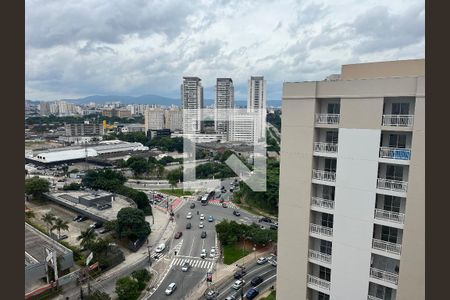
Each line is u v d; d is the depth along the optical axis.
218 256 62.91
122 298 47.22
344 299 22.31
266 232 64.25
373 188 20.34
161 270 57.56
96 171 106.94
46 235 62.19
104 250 58.38
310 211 23.09
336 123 21.45
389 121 19.31
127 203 86.81
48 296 47.72
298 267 24.09
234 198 97.94
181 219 83.56
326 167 22.73
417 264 19.16
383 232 20.95
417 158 18.42
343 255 21.98
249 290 47.78
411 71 21.59
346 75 24.42
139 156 141.50
